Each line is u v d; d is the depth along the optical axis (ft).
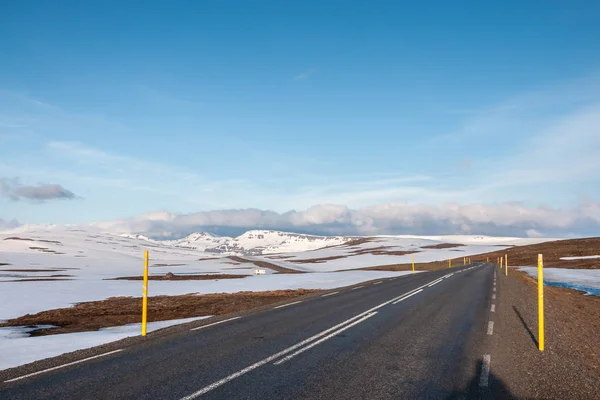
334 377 22.93
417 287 86.33
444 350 29.68
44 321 53.26
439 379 22.65
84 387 21.43
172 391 20.52
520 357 27.86
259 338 34.27
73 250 625.41
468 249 529.45
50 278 173.58
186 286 112.27
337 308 53.83
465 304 57.52
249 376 23.06
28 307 69.56
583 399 19.86
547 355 28.63
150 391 20.57
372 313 48.73
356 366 25.23
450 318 44.86
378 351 29.32
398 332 36.70
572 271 174.50
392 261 365.40
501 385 21.67
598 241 416.67
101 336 39.11
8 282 136.15
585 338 37.09
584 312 58.90
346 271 197.67
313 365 25.46
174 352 29.40
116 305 70.54
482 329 38.22
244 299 72.69
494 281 105.09
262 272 198.59
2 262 343.46
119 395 20.07
